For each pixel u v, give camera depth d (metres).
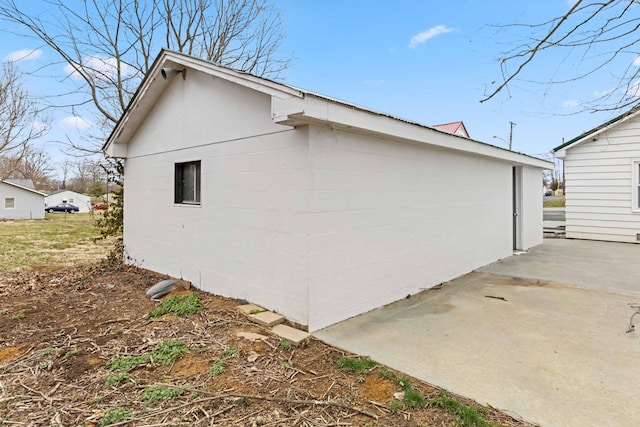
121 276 6.43
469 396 2.55
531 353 3.24
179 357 3.17
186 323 4.01
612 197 10.34
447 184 6.05
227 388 2.67
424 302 4.86
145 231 6.71
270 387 2.69
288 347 3.39
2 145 15.15
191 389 2.65
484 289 5.50
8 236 15.23
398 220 4.96
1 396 2.60
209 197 5.15
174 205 5.89
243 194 4.57
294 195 3.89
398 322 4.08
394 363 3.07
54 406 2.47
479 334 3.70
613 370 2.91
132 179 7.06
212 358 3.16
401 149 4.98
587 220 10.80
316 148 3.78
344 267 4.15
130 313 4.44
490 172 7.49
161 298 5.09
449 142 5.46
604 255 8.18
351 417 2.33
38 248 11.33
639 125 9.79
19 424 2.28
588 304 4.65
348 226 4.19
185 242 5.68
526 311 4.41
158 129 6.18
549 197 39.66
